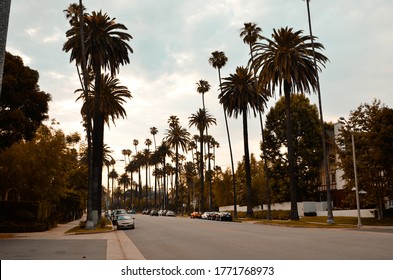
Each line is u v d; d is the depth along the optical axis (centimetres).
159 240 2366
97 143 4369
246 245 1861
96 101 4359
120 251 1766
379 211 4009
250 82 6006
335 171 5903
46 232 3378
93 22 4228
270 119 6575
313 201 5975
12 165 3878
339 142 4347
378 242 1878
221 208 9594
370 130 3912
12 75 2930
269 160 6550
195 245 1945
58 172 4369
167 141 10512
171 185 15875
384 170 3897
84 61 3753
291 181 4422
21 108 3036
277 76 4581
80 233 3231
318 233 2692
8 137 2884
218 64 7200
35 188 4012
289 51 4403
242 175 8456
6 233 3203
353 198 4078
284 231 2992
